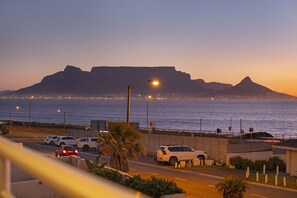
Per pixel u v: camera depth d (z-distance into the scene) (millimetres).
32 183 21922
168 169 41219
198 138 47906
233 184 27344
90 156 48531
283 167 41531
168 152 43594
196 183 34188
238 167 41969
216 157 45875
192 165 43469
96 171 25438
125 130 33250
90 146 55625
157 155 44344
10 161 2480
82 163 28453
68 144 59312
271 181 34750
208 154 46812
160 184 23234
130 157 33531
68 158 29438
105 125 67625
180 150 44094
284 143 39469
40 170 2021
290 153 38688
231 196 27219
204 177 37062
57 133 77562
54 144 61031
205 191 31031
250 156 43719
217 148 45906
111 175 24734
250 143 46688
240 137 67750
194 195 29516
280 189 32312
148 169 40969
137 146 33781
